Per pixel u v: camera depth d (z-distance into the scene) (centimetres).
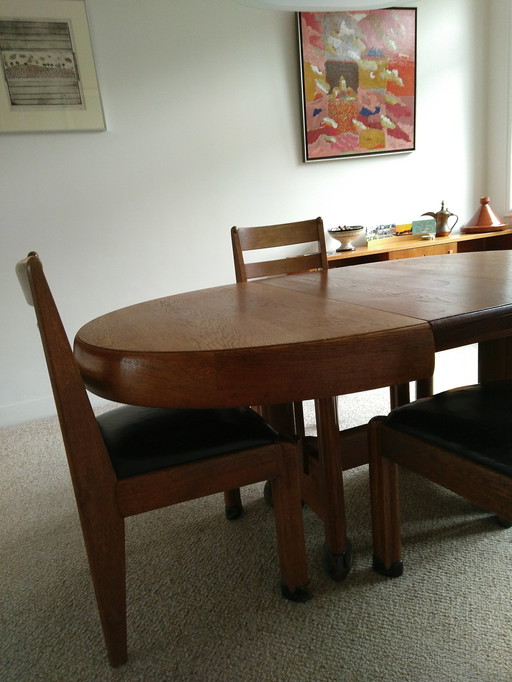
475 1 327
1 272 244
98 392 91
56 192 247
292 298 127
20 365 254
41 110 236
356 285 136
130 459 95
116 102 250
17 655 105
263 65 277
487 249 345
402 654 96
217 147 275
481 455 84
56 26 232
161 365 81
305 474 133
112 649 98
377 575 118
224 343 83
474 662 92
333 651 98
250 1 150
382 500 111
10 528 158
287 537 107
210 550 136
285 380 78
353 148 306
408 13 302
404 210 336
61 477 191
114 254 263
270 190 292
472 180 355
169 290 279
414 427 99
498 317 88
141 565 131
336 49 288
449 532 133
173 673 96
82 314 262
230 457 97
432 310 90
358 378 79
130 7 245
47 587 128
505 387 109
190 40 260
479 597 108
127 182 260
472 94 341
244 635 104
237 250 185
